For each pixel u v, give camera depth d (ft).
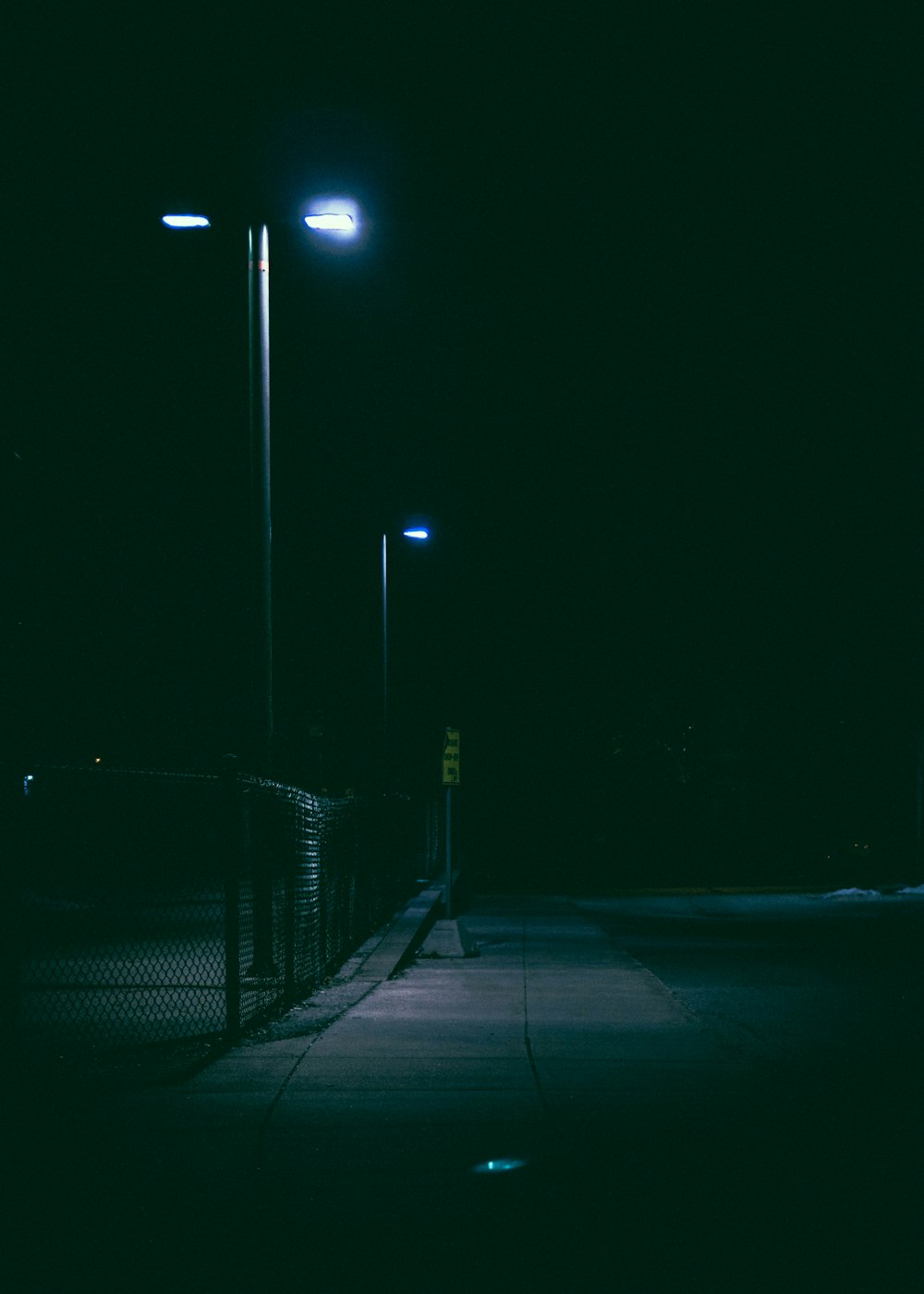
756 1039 36.94
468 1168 21.95
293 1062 30.89
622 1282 17.21
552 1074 29.58
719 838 189.06
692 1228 19.26
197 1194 20.53
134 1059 30.99
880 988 50.06
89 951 54.95
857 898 116.37
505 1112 25.80
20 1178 21.34
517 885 150.41
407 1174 21.63
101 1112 25.63
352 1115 25.48
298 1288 16.97
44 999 40.78
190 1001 40.32
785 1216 19.83
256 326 45.98
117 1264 17.71
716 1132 24.49
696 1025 37.14
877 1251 18.40
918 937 75.51
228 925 33.68
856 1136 24.41
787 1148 23.52
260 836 43.04
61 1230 18.97
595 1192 20.81
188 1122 24.77
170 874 83.46
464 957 59.62
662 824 190.49
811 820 200.44
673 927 83.97
